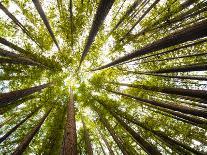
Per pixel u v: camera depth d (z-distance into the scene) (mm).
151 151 8320
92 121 15680
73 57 14719
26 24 12828
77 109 15750
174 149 10664
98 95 15914
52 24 13383
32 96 14219
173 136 11844
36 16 12875
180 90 8430
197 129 11750
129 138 12875
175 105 9031
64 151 6461
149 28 12102
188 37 5934
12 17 11219
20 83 13141
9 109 12188
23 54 12469
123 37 13117
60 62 14367
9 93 7871
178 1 11555
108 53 14164
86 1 12555
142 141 8938
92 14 12773
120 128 13516
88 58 14992
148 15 12625
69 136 7270
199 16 10570
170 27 11695
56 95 15258
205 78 9375
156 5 12164
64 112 14539
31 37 12875
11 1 12117
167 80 12922
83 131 13867
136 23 12078
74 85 16719
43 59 13359
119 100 14523
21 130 13148
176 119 11422
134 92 13836
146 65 13469
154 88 10977
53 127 13414
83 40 13922
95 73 15469
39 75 13453
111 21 13273
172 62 12656
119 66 14336
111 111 13914
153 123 12523
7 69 12156
